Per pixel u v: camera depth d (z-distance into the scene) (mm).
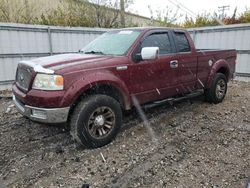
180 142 4098
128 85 4168
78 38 9898
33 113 3605
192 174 3240
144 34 4516
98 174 3244
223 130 4566
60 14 12523
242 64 9977
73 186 3014
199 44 11312
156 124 4816
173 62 4816
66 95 3461
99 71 3783
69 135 4316
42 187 3008
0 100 6867
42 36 8961
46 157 3643
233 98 6734
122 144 4016
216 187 2984
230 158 3621
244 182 3080
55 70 3494
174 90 4996
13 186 3035
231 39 10188
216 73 6027
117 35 4785
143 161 3533
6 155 3701
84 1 13125
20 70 4035
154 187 2986
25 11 12695
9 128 4684
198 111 5562
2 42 8086
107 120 3941
